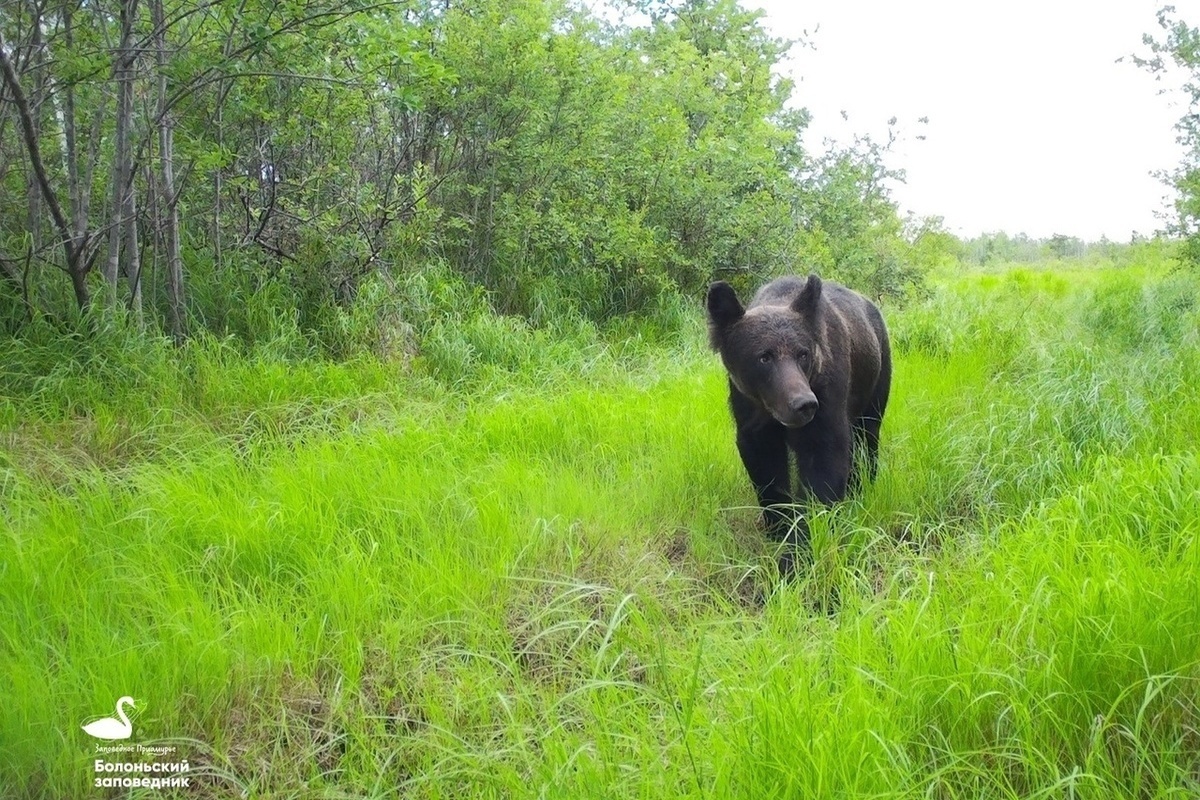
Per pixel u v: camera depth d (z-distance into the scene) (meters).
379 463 5.35
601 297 10.41
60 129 8.93
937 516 5.18
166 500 4.73
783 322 4.67
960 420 6.20
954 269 21.72
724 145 10.80
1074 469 5.20
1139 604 3.18
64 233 7.02
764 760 2.72
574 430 6.18
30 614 3.66
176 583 3.90
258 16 7.13
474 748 3.14
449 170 9.99
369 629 3.80
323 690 3.54
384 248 9.02
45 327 7.20
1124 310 11.04
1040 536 4.13
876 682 3.06
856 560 4.45
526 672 3.71
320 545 4.34
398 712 3.47
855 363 5.45
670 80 11.31
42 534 4.32
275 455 5.56
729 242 11.03
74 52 6.90
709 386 7.46
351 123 9.48
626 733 3.08
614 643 3.74
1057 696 2.94
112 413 6.37
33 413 6.22
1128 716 2.92
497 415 6.40
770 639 3.56
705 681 3.42
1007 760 2.83
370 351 7.97
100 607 3.78
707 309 4.99
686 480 5.50
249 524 4.43
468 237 10.07
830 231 12.66
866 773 2.66
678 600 4.20
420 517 4.61
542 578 4.31
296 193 9.32
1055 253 29.00
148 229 8.55
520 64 9.41
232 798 3.06
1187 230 12.98
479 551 4.38
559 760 2.93
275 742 3.25
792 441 4.97
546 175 10.09
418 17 9.66
